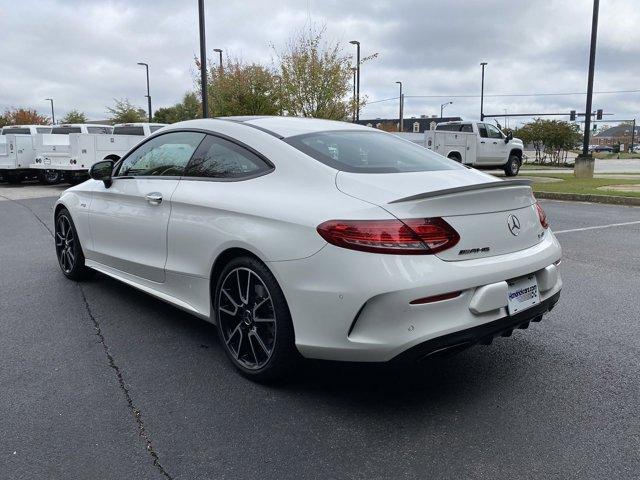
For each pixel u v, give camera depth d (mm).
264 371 3270
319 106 18781
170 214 3906
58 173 19859
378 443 2732
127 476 2480
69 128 20484
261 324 3320
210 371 3557
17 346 3953
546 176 21609
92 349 3910
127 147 17750
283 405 3115
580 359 3713
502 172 24984
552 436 2779
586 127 19703
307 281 2910
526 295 3182
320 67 18578
